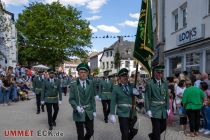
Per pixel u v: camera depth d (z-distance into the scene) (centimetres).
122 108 752
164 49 2445
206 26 1622
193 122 983
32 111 1620
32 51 5012
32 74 3281
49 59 5047
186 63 1934
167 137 966
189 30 1817
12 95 2120
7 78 2073
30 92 2750
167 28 2345
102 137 967
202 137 969
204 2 1652
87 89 747
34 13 5106
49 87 1117
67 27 4988
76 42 4903
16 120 1304
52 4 5084
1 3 2884
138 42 827
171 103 1191
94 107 761
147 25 823
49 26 4878
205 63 1638
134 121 770
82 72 756
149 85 796
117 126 1182
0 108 1766
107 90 1291
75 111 743
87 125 750
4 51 3800
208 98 1033
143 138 952
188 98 983
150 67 827
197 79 1203
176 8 2128
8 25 2881
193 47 1800
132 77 1344
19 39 5266
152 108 789
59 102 1147
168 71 2323
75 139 948
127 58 7238
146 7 825
